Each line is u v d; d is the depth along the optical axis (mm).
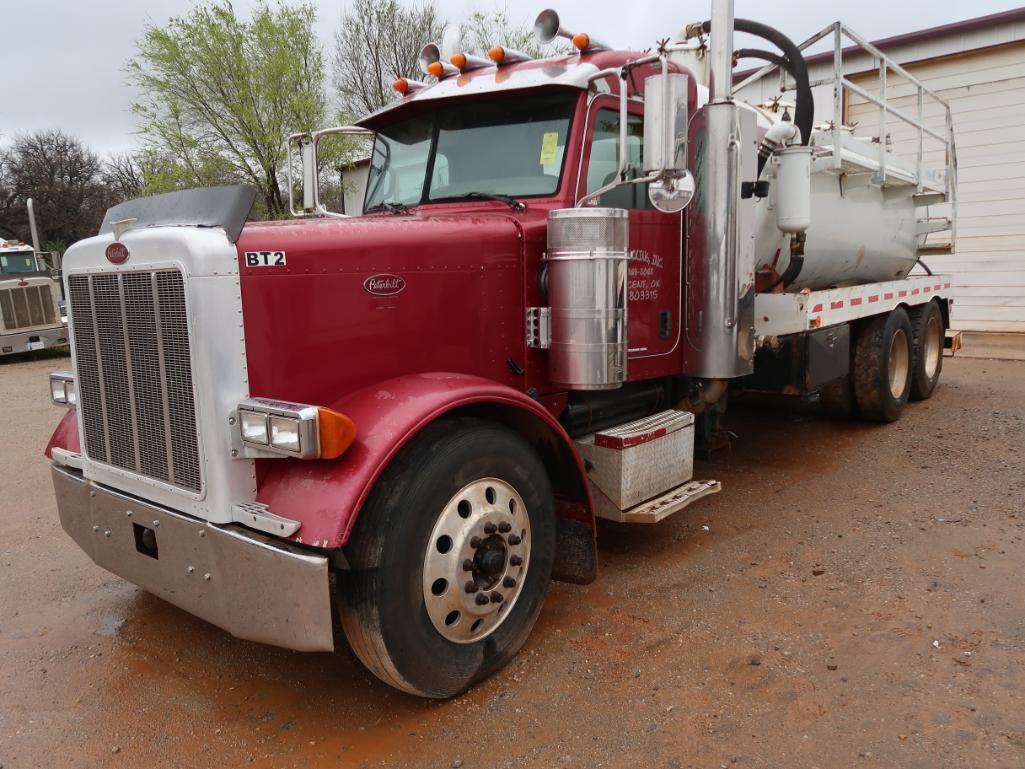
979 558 4008
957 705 2732
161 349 2641
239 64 16672
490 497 2932
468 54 4090
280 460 2660
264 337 2615
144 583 2963
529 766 2494
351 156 17188
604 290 3312
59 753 2643
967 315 13422
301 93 16906
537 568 3148
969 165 12984
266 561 2459
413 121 4211
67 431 3555
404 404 2689
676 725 2680
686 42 5020
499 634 3000
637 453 3807
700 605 3584
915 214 7863
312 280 2732
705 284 4137
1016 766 2406
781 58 5609
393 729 2727
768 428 7102
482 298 3326
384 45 24797
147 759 2600
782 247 5527
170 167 17062
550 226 3369
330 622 2377
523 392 3559
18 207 42000
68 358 16156
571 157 3639
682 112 3186
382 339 2959
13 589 4016
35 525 5008
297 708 2881
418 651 2674
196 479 2637
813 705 2764
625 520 3756
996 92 12547
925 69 13109
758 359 5539
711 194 4047
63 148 44500
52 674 3164
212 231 2527
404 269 3023
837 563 4016
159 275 2590
